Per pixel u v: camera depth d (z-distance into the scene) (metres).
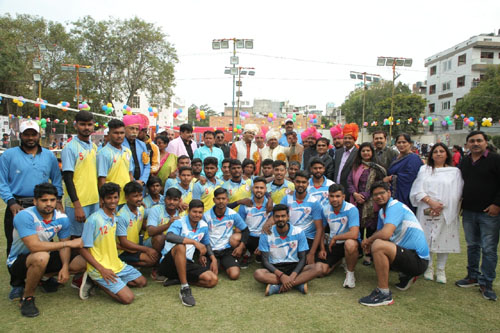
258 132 6.79
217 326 3.06
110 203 3.67
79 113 3.94
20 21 28.22
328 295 3.79
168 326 3.06
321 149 5.73
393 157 5.18
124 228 4.11
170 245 4.11
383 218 3.98
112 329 3.00
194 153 6.15
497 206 3.57
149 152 5.13
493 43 35.00
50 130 25.86
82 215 3.88
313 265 3.88
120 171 4.30
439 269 4.17
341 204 4.26
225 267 4.40
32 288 3.29
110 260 3.77
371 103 44.06
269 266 3.96
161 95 36.78
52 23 29.66
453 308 3.46
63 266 3.46
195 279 3.99
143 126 5.04
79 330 2.97
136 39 32.06
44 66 29.09
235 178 5.23
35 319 3.17
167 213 4.43
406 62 25.77
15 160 3.68
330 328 3.03
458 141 32.59
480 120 29.00
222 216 4.57
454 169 4.07
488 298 3.67
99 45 31.73
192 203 4.09
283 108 62.41
